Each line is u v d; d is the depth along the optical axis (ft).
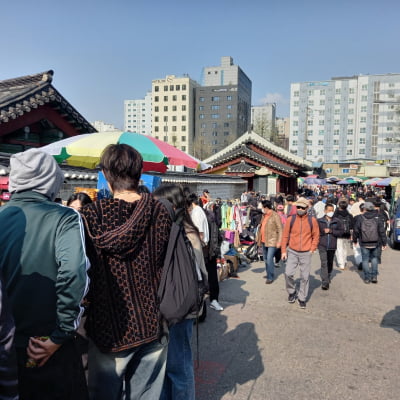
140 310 6.91
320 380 12.69
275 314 19.22
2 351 4.83
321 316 19.01
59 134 33.40
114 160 7.39
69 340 6.56
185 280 7.73
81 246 6.10
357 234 26.76
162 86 427.74
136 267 6.97
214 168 79.46
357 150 323.37
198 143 362.12
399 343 15.74
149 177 20.72
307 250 20.38
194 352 14.67
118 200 7.04
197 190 50.90
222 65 510.58
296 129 336.49
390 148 315.78
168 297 7.38
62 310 5.90
